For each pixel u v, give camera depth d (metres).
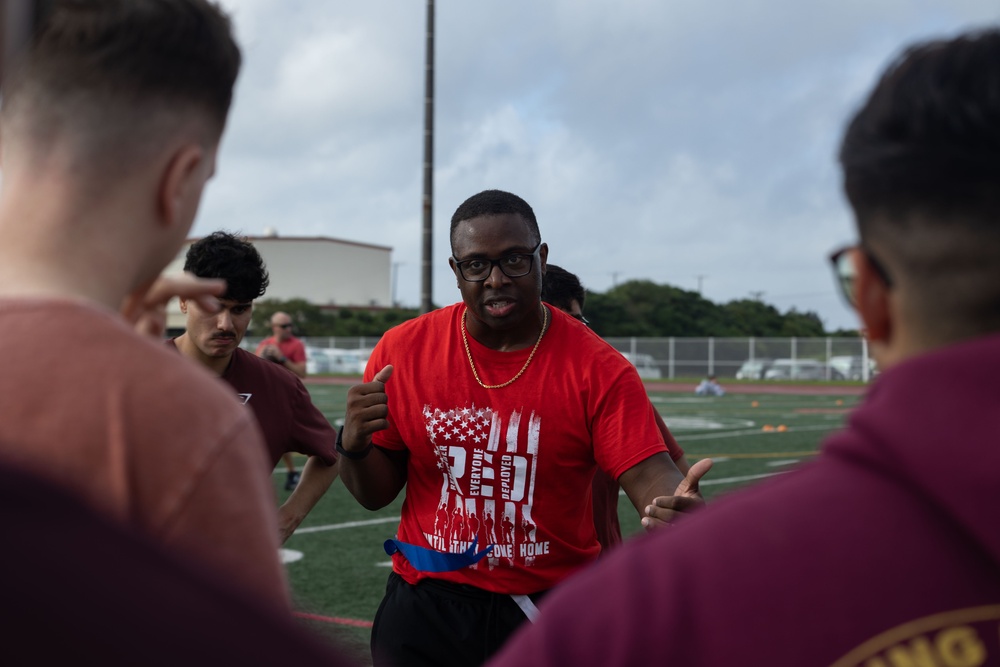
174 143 1.05
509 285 2.58
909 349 0.82
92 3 1.02
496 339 2.67
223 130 1.14
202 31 1.07
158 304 1.26
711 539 0.79
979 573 0.72
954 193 0.75
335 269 78.19
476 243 2.58
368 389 2.52
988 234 0.75
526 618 2.60
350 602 5.01
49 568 0.51
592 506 2.90
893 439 0.74
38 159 1.01
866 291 0.85
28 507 0.53
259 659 0.57
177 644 0.54
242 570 0.90
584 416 2.58
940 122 0.77
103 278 1.01
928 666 0.71
